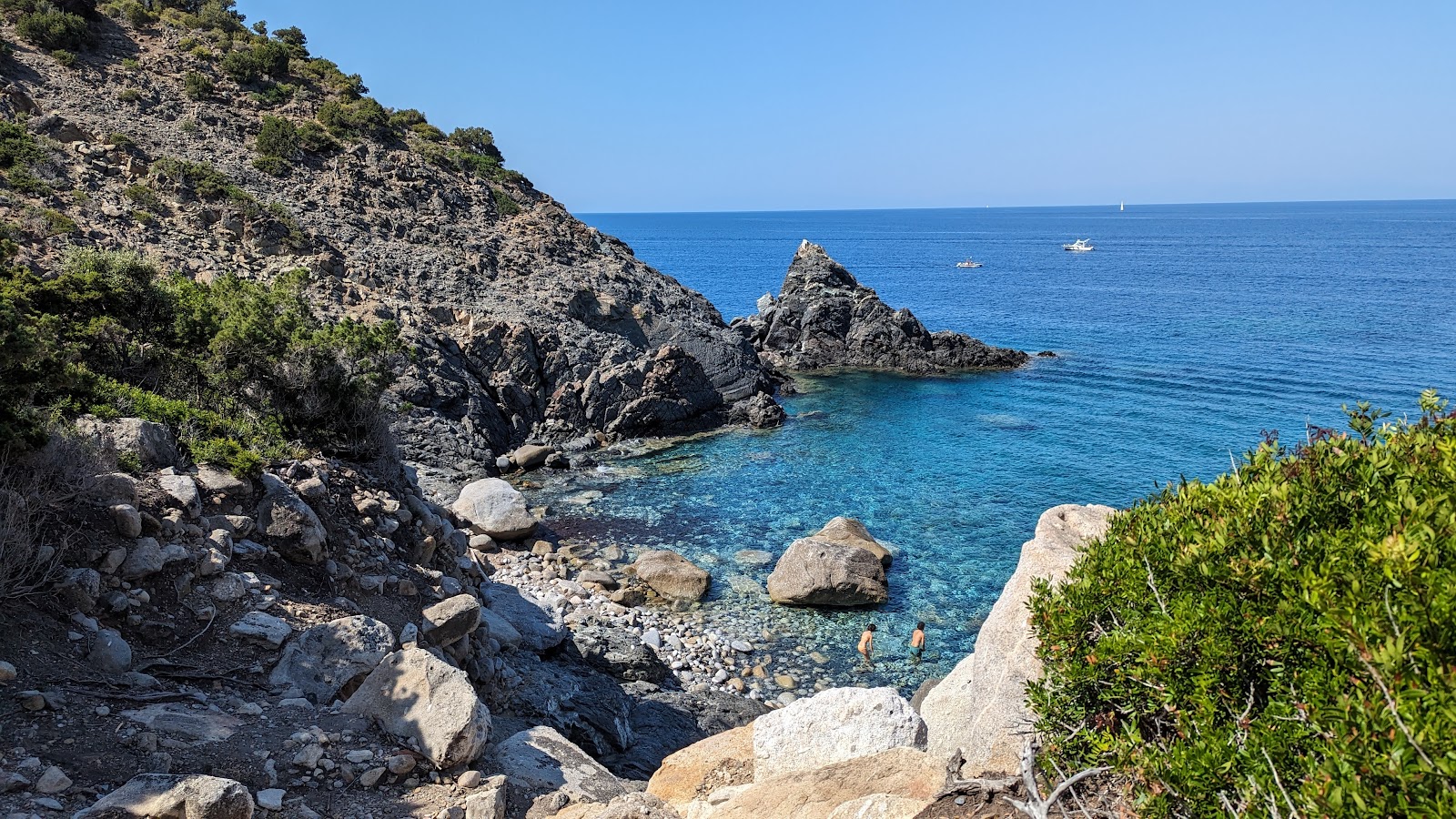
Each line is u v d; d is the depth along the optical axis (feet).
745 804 33.45
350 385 67.05
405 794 34.09
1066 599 26.35
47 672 33.50
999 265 629.92
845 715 38.70
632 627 86.79
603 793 40.32
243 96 211.20
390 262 175.73
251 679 39.09
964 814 25.22
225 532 45.73
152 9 233.96
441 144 241.35
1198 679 20.51
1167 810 19.38
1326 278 467.11
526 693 58.39
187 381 63.93
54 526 39.45
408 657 39.52
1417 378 205.87
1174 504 28.48
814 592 94.07
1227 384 206.39
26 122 160.86
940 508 126.41
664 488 135.03
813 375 229.45
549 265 201.67
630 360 175.22
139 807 27.02
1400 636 16.42
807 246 252.01
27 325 50.90
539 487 134.92
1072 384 212.02
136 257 68.74
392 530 58.95
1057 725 24.48
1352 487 24.53
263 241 161.89
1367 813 15.24
